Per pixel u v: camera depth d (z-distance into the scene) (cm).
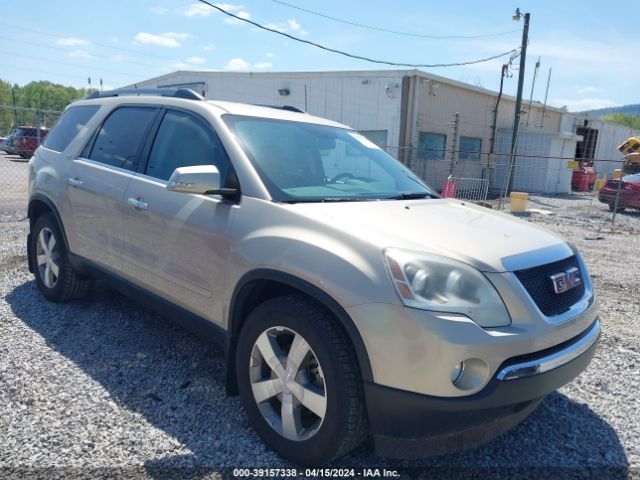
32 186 496
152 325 445
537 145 2445
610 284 696
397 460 281
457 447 255
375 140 2050
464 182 2159
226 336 307
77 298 486
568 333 267
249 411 290
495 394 234
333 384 248
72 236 441
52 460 263
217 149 333
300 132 376
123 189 381
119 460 267
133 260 373
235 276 292
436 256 245
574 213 1612
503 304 244
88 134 452
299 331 262
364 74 2031
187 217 325
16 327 425
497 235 284
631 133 3841
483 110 2434
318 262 256
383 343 235
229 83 2334
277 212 286
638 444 307
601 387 377
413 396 233
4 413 301
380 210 301
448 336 227
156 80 2512
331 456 255
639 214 1627
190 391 339
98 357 380
